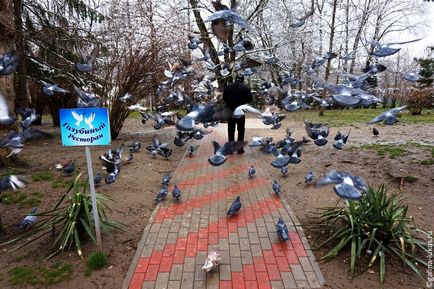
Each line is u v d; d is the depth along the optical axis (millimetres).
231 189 5109
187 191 5031
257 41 11547
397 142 7828
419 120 12312
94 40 9461
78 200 3420
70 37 9609
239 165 6648
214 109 1687
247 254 3146
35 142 8938
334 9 13250
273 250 3217
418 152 6582
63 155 7344
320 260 3023
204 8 9812
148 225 3783
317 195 4754
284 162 3525
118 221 3883
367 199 3266
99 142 2934
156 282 2725
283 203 4461
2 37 5535
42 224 3482
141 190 5062
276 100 5812
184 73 5105
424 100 14492
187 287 2660
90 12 10852
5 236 3465
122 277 2793
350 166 6141
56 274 2785
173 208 4312
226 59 6582
